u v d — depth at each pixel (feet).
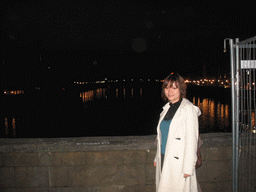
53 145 8.63
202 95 213.46
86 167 8.70
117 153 8.70
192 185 6.53
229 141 8.80
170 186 6.32
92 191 8.75
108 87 437.99
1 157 8.64
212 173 8.83
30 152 8.66
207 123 100.12
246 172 8.15
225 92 184.96
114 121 142.82
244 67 6.97
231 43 7.18
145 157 8.74
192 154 5.86
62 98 199.41
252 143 8.14
